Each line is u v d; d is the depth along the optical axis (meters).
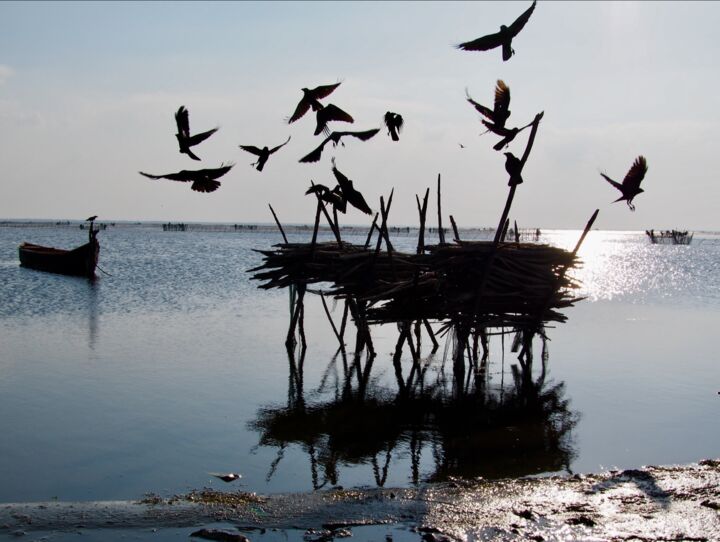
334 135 7.22
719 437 14.19
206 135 6.40
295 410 16.27
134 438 13.95
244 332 26.64
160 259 66.88
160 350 22.83
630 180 7.70
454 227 21.09
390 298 21.00
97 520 9.82
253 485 11.48
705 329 28.77
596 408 16.56
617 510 10.07
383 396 17.77
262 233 185.75
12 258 65.56
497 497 10.60
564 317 19.88
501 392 18.22
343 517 9.93
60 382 18.42
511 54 7.21
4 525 9.63
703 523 9.59
